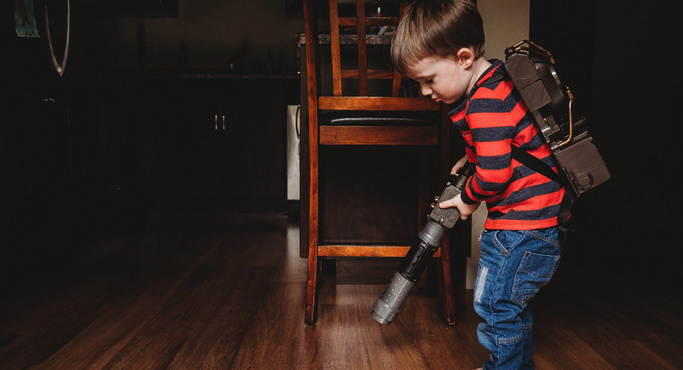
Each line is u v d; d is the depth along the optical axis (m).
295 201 3.34
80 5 3.56
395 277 1.08
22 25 1.97
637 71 2.40
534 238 0.91
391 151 1.56
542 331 1.35
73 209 2.35
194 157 3.30
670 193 2.21
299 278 1.87
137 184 3.04
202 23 3.91
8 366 1.14
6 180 1.85
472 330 1.37
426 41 0.93
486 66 0.98
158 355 1.20
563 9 2.67
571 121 0.88
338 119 1.37
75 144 2.37
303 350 1.24
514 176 0.92
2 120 1.84
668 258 2.01
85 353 1.21
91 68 2.54
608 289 1.72
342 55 1.66
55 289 1.72
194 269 1.99
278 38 3.93
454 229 1.80
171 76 3.23
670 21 2.29
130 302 1.59
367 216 1.57
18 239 1.91
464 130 0.97
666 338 1.31
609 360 1.18
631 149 2.41
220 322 1.42
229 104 3.28
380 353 1.22
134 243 2.47
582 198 2.58
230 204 3.34
